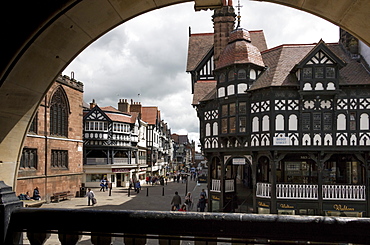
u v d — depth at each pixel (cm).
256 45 2622
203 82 2377
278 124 1761
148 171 5097
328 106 1738
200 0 362
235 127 1928
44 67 354
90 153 3825
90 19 338
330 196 1722
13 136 366
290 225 219
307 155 1883
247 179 2725
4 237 242
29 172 2077
